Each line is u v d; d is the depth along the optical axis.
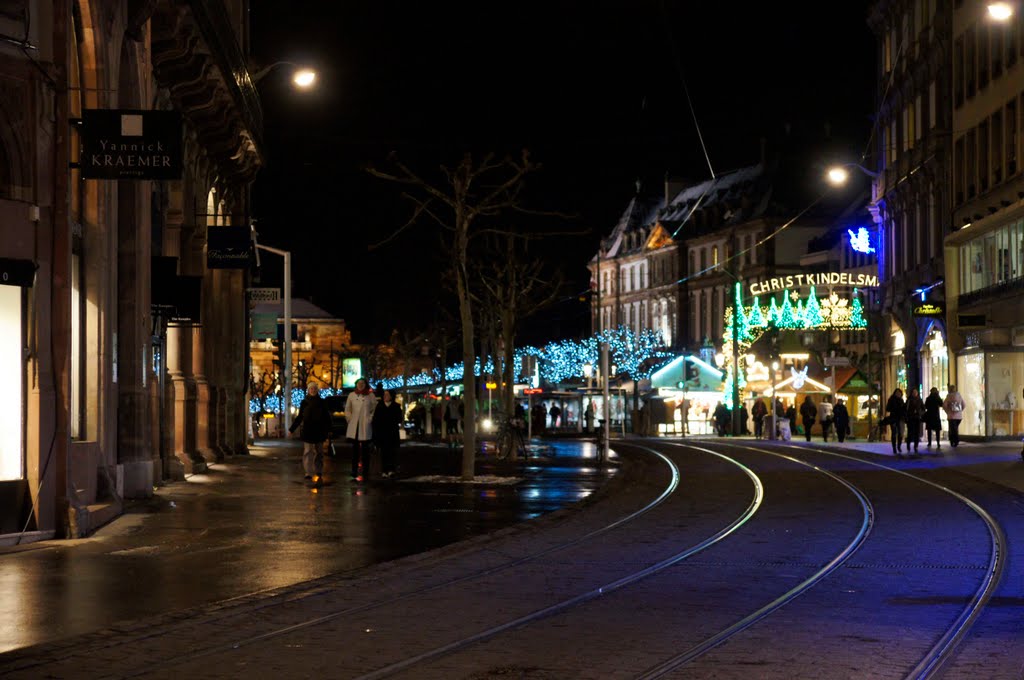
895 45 59.69
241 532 17.66
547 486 26.80
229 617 10.94
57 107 16.84
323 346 116.94
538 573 13.78
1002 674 8.59
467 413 28.62
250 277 43.03
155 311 24.42
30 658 9.22
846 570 13.78
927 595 12.05
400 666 8.93
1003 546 15.82
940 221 52.19
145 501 22.05
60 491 16.80
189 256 29.95
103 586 12.70
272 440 58.84
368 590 12.55
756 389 61.41
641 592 12.38
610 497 23.92
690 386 70.69
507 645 9.73
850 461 34.97
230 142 31.86
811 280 61.72
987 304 45.91
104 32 19.41
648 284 134.50
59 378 16.75
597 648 9.58
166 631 10.27
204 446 33.06
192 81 26.56
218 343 35.66
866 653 9.30
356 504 22.19
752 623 10.58
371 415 28.61
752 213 114.12
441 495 24.33
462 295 29.22
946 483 26.28
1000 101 45.38
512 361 53.53
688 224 126.25
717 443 51.28
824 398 62.75
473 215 30.05
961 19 49.81
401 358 108.00
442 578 13.38
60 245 16.77
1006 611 11.12
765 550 15.64
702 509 21.33
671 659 9.12
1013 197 43.78
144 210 22.56
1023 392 40.03
